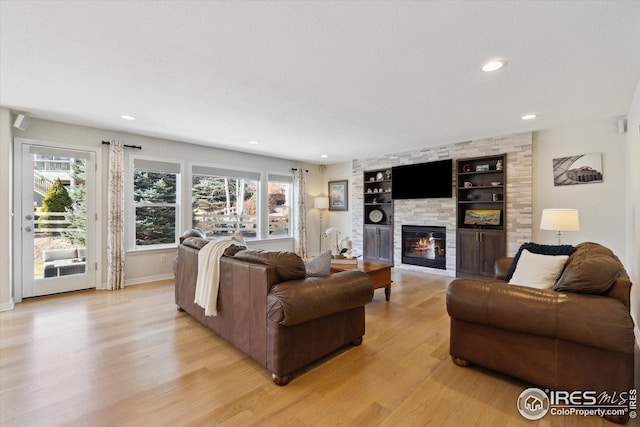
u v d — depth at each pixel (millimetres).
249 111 3477
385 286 3812
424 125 4059
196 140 4973
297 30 1896
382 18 1772
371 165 6461
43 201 3887
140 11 1704
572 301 1714
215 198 5770
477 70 2447
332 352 2447
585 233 3967
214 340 2652
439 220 5359
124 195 4473
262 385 1976
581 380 1724
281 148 5629
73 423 1597
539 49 2125
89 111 3504
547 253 2650
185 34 1942
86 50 2141
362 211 6625
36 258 3848
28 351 2404
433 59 2270
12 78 2604
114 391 1886
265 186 6438
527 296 1850
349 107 3334
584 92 2898
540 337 1851
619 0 1614
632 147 3053
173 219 5121
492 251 4703
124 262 4430
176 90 2871
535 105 3271
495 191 4898
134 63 2336
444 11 1710
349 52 2168
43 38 1983
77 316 3211
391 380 2043
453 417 1674
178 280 3404
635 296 2902
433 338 2729
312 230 7422
